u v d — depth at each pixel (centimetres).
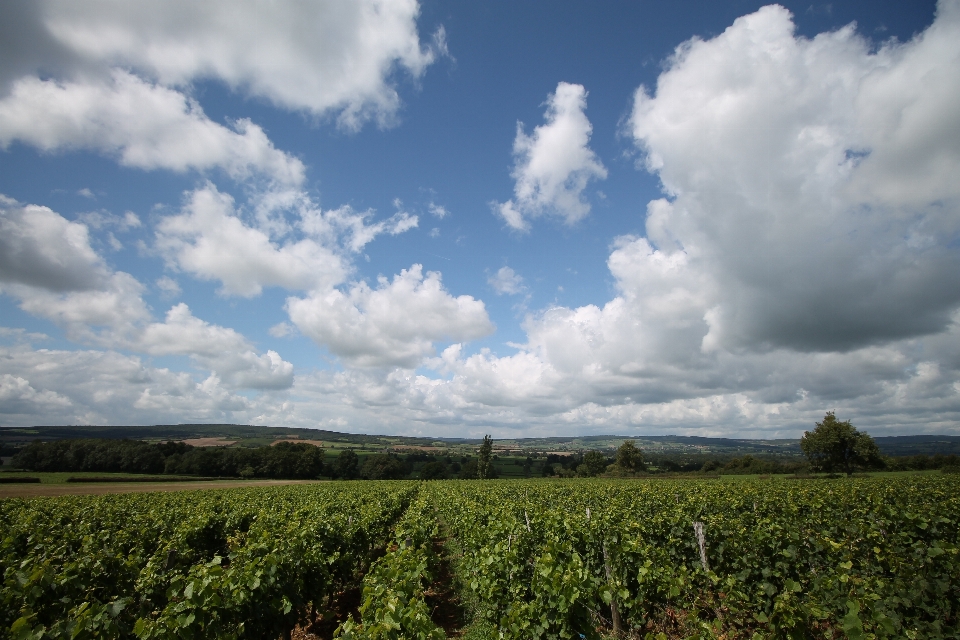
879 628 603
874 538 980
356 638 602
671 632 888
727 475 5984
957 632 627
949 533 1091
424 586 1212
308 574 969
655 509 1769
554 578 732
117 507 1981
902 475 4122
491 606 948
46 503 2244
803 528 1221
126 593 855
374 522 1634
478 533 1320
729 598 761
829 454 4894
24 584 686
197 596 656
